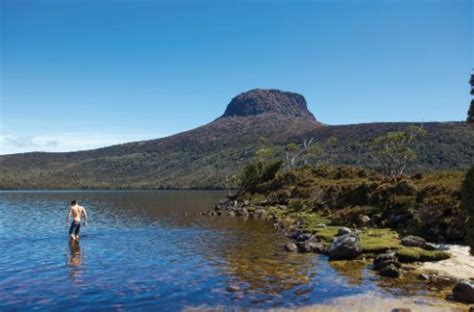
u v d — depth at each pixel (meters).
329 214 40.00
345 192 43.81
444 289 16.53
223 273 19.91
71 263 22.50
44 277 19.38
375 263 20.73
